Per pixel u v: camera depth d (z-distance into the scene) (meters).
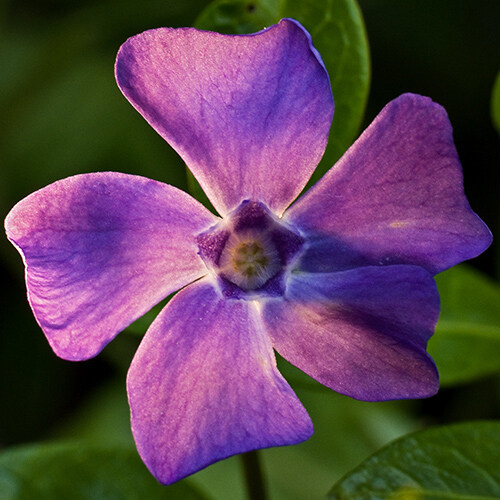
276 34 0.12
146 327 0.13
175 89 0.12
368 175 0.12
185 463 0.12
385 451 0.13
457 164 0.12
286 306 0.12
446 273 0.15
